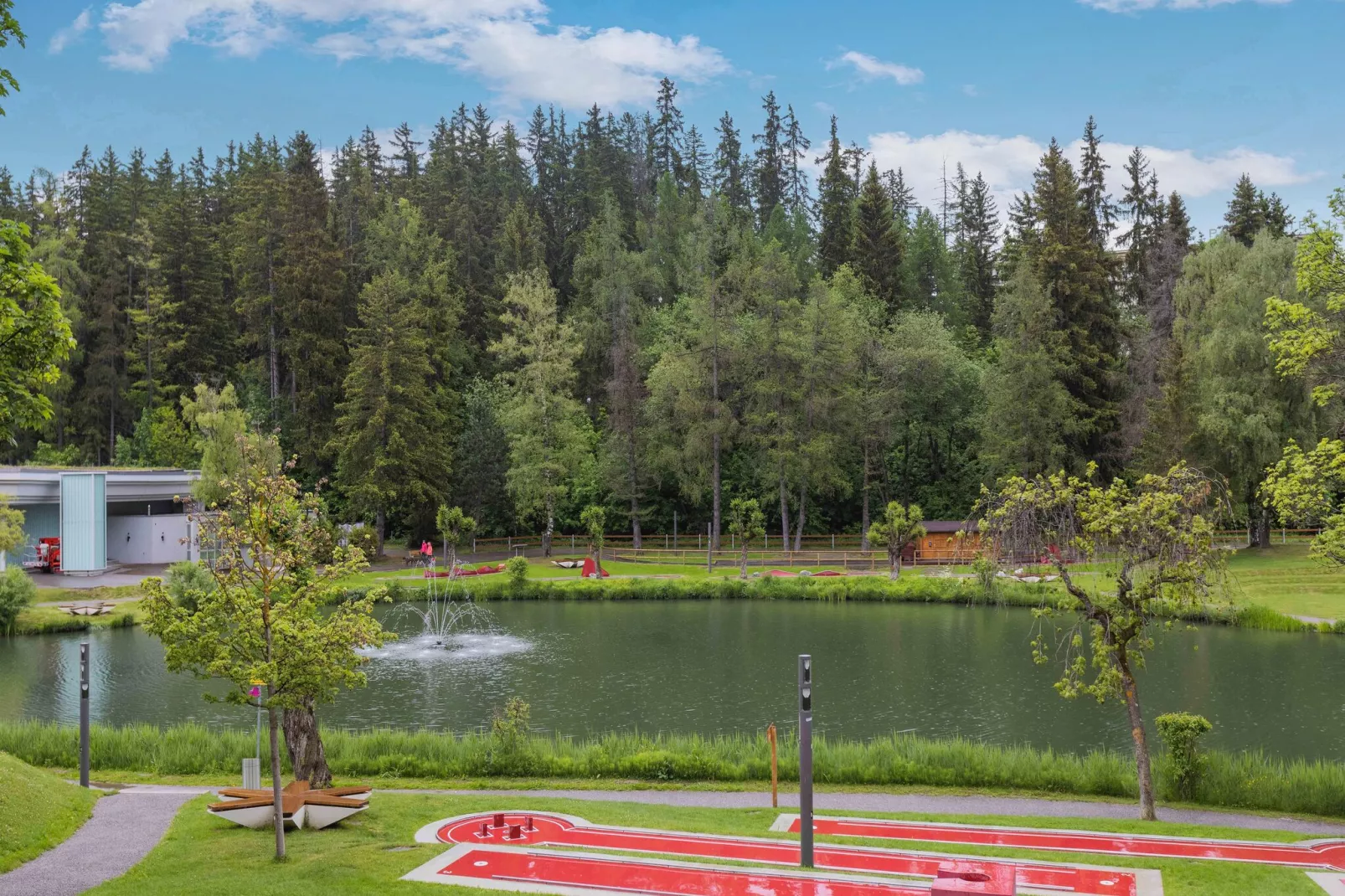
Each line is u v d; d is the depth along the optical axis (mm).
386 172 125562
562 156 123688
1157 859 17672
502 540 82438
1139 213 101375
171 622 16375
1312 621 47875
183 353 89250
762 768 26203
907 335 78938
